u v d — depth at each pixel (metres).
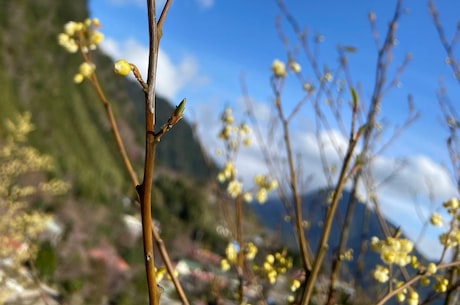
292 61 2.60
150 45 1.03
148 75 1.02
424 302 2.05
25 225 11.09
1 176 11.70
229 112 2.78
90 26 1.97
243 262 2.46
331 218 1.75
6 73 88.88
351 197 2.41
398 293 1.98
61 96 99.38
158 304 1.07
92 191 62.81
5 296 8.14
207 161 2.71
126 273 19.48
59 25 110.19
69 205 48.84
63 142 89.00
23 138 12.23
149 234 1.06
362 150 2.62
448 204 2.03
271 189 2.75
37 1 108.00
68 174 69.19
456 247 2.25
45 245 25.23
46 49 103.69
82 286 24.00
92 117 108.56
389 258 1.84
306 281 1.87
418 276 1.89
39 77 96.19
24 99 88.50
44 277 22.98
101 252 37.00
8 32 97.19
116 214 54.62
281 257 2.37
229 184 2.68
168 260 1.71
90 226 46.38
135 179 1.85
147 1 1.03
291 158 2.15
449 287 2.09
